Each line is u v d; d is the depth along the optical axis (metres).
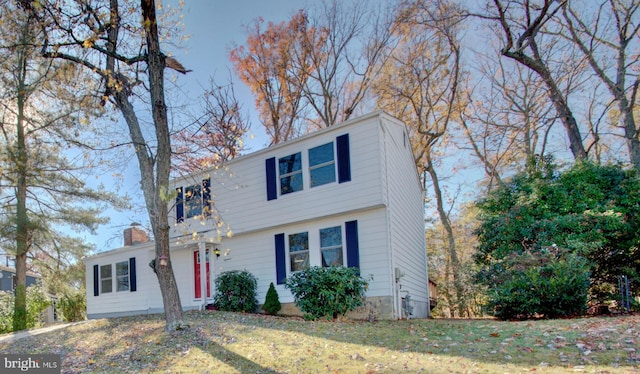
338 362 5.90
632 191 10.89
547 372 4.65
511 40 16.00
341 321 9.70
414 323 9.32
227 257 13.99
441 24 18.86
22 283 16.19
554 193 11.42
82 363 7.57
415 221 15.73
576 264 9.34
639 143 16.09
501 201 12.72
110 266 17.42
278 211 12.69
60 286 18.38
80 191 17.06
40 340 10.55
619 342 5.54
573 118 15.78
